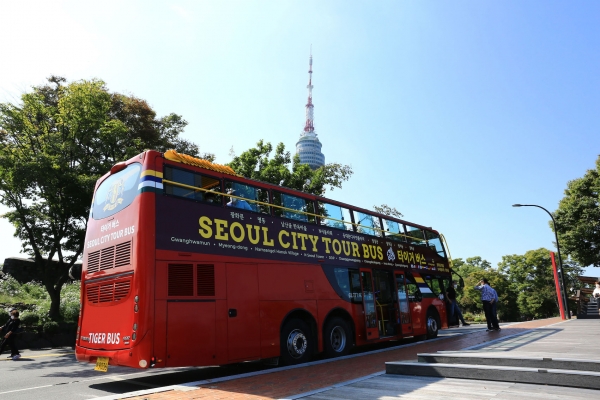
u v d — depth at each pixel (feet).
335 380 22.13
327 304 34.04
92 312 25.91
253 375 24.38
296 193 34.91
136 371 32.14
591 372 16.89
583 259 108.27
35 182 56.08
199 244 25.70
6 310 63.31
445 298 53.31
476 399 15.76
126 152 63.72
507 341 35.17
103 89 64.08
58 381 28.30
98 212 28.25
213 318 25.07
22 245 65.05
